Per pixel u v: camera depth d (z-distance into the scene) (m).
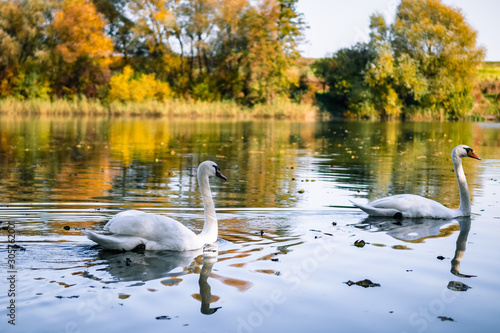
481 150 24.23
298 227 8.57
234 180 13.98
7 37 57.59
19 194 11.17
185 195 11.45
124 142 25.77
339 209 10.12
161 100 60.00
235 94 66.62
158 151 21.78
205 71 69.38
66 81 61.62
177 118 53.56
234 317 4.88
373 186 13.16
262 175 15.06
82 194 11.32
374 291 5.58
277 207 10.23
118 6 70.75
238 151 22.36
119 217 7.16
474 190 12.69
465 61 56.75
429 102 59.78
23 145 23.11
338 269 6.32
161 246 7.13
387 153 22.36
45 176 14.04
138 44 69.88
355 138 31.30
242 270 6.26
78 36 60.44
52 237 7.66
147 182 13.29
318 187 12.84
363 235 8.06
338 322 4.80
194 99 62.94
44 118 47.47
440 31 54.53
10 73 57.84
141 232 7.08
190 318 4.84
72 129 34.03
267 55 64.50
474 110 62.69
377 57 57.41
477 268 6.41
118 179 13.73
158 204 10.36
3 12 58.00
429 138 31.84
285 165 17.61
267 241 7.63
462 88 58.75
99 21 62.09
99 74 61.91
